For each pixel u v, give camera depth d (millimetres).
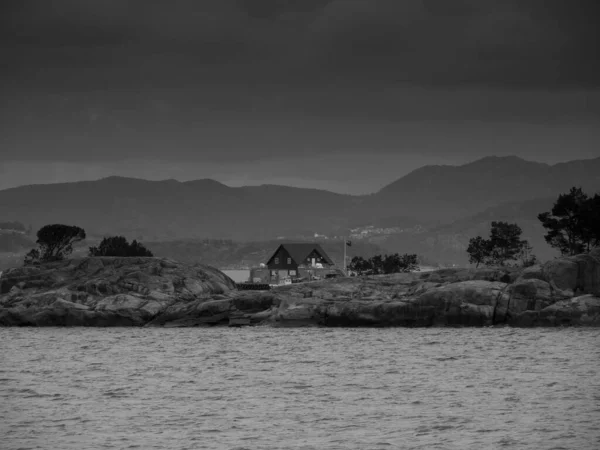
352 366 116625
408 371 110438
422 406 85438
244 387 99312
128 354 137000
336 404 87312
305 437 72688
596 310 169375
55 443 71438
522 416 79438
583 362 115438
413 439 71625
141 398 92312
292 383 102062
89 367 119938
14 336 175125
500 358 121500
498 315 175125
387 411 83250
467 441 70625
